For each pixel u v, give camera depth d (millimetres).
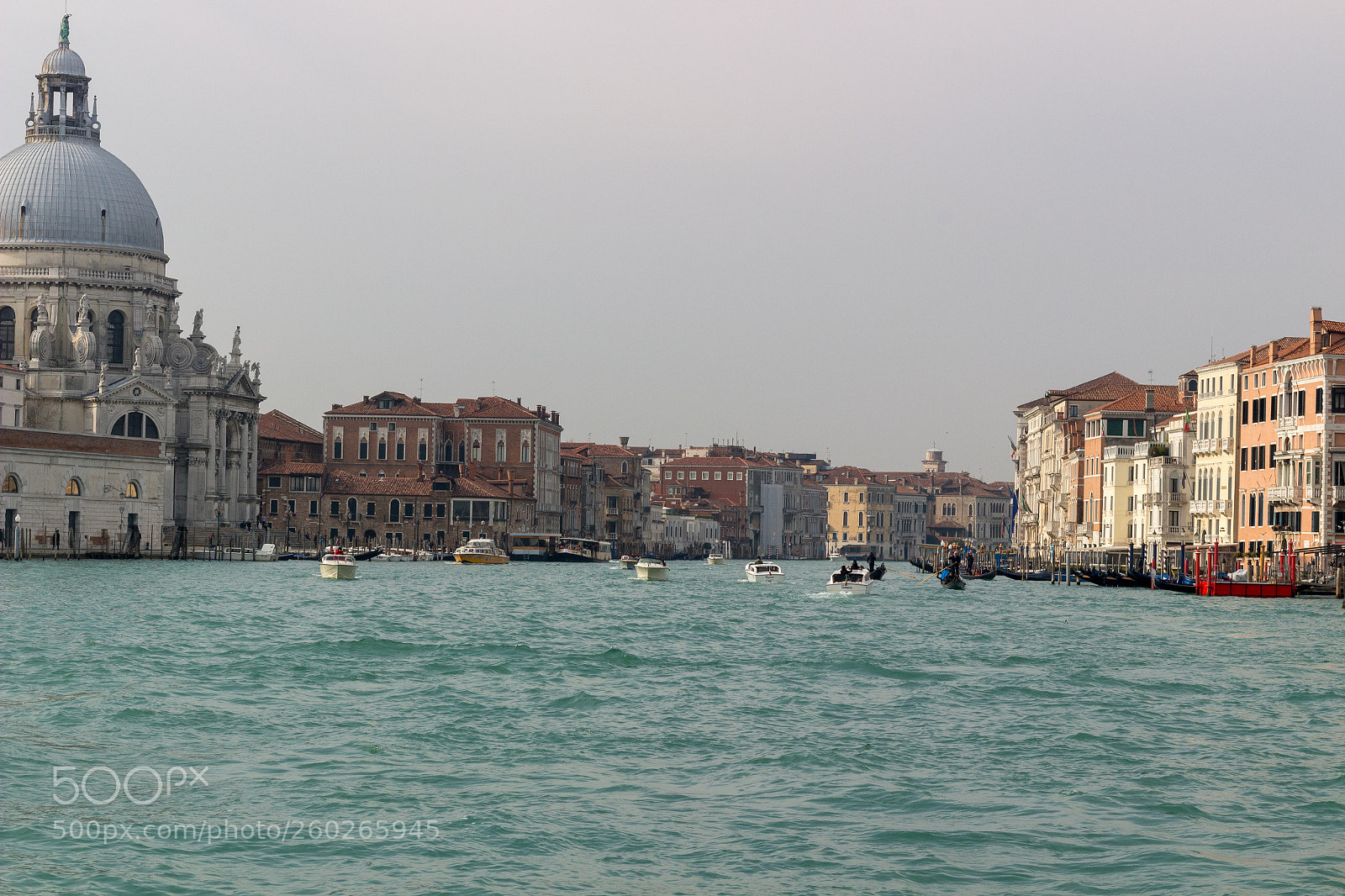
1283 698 50781
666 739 41219
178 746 39344
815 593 126312
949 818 32688
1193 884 28172
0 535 156875
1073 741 41625
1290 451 122250
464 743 40281
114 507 172250
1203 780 36656
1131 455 162000
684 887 27797
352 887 27547
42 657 57969
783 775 36688
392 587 126812
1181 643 71062
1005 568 181250
